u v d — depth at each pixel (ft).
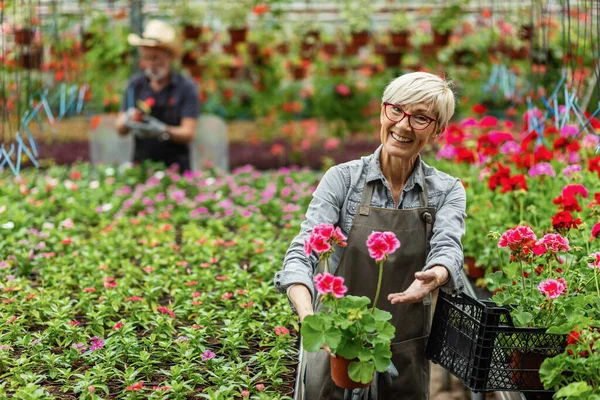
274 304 13.94
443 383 14.73
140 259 17.51
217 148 28.81
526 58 28.84
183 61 32.91
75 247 17.75
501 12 30.55
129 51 29.96
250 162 37.01
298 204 22.99
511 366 9.91
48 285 15.15
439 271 9.10
